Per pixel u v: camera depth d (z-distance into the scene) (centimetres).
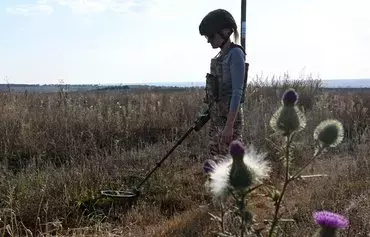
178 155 763
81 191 594
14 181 597
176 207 571
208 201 566
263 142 718
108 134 881
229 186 226
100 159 715
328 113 984
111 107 1120
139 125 956
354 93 1509
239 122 471
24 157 777
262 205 480
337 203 498
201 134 877
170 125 997
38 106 1052
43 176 614
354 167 646
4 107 1008
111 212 551
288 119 243
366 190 538
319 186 560
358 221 427
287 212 474
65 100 1085
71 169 652
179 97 1250
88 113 948
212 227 427
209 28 449
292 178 239
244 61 452
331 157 741
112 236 468
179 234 451
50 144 799
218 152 476
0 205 528
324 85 1349
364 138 816
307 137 756
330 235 225
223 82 463
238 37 462
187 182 643
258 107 967
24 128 843
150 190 612
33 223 512
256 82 1316
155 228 481
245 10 730
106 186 617
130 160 741
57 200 547
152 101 1223
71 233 493
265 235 347
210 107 480
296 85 1288
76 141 802
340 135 248
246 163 228
